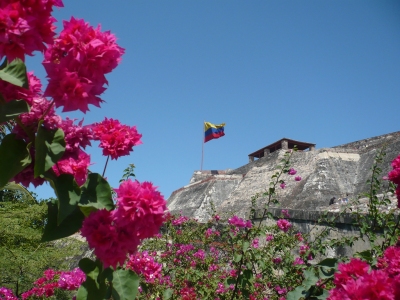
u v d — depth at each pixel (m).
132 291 1.98
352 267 2.42
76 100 1.59
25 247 9.45
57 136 1.67
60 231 1.76
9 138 1.66
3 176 1.61
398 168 4.26
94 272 1.87
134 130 2.40
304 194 21.17
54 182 1.64
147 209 1.77
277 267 5.77
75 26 1.65
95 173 1.75
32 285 9.11
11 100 1.62
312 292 3.10
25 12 1.47
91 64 1.63
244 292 4.22
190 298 5.34
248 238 4.75
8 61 1.49
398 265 2.71
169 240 7.48
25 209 9.88
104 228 1.75
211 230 7.23
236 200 26.16
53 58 1.64
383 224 5.28
